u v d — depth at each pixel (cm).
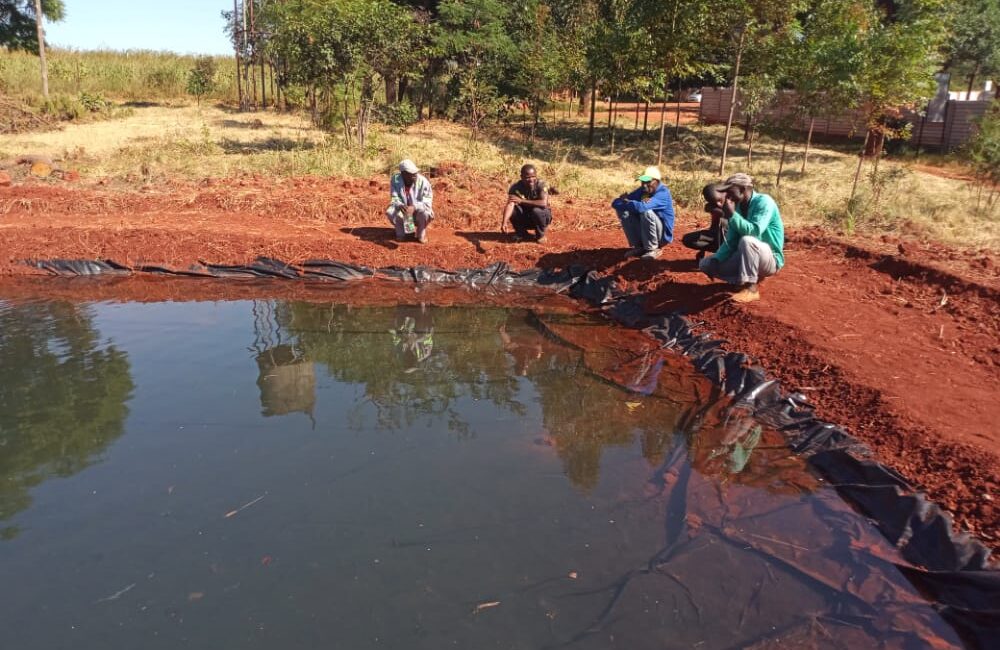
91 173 1303
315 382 594
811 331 625
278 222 1047
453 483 430
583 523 389
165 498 408
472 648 296
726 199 670
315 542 368
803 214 1109
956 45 2142
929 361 564
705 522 393
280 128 2025
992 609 310
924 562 355
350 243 964
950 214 1039
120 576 340
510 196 951
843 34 1350
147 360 634
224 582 337
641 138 2159
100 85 2791
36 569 344
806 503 414
